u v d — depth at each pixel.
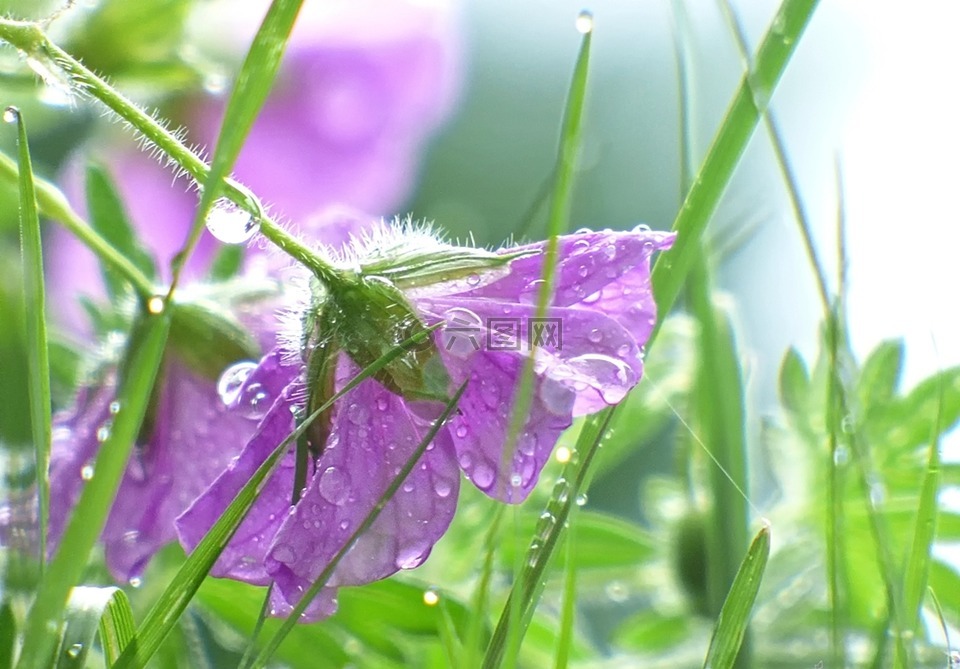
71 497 0.22
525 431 0.21
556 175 0.21
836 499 0.22
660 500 0.27
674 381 0.27
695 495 0.26
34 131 0.28
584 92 0.21
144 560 0.22
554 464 0.26
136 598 0.24
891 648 0.22
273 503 0.21
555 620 0.25
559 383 0.20
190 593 0.20
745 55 0.22
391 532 0.21
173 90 0.27
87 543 0.19
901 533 0.25
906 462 0.25
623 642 0.27
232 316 0.23
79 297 0.26
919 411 0.25
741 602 0.21
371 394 0.21
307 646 0.24
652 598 0.27
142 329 0.23
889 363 0.25
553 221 0.20
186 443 0.23
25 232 0.21
